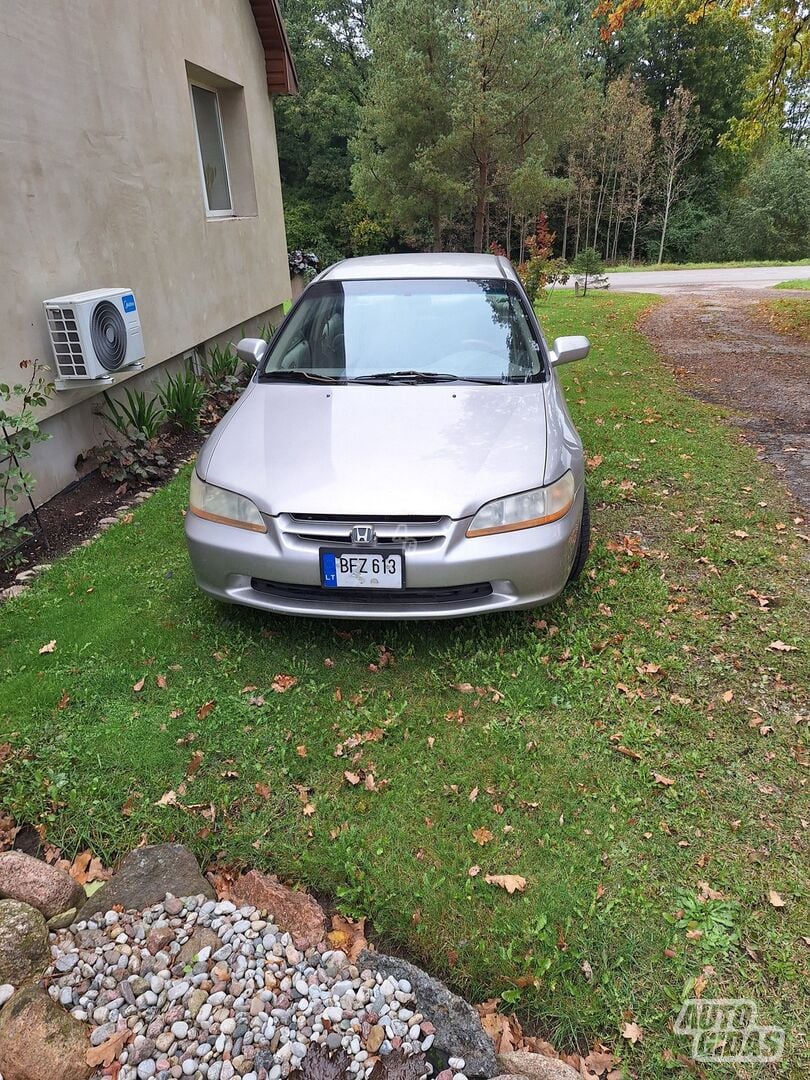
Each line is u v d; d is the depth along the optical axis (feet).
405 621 10.93
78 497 16.19
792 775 8.12
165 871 6.98
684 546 13.50
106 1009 5.78
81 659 10.30
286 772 8.23
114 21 17.92
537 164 59.06
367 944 6.40
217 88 26.76
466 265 14.57
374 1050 5.42
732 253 125.49
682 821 7.53
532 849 7.22
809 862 7.04
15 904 6.50
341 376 12.05
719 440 19.40
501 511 9.41
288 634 10.80
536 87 56.44
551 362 13.00
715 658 10.18
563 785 8.01
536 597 9.80
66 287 15.93
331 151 118.01
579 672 9.82
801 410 22.21
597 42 100.48
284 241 33.22
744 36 118.32
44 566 13.09
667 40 124.77
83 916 6.59
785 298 49.08
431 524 9.24
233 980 6.00
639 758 8.36
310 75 115.03
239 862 7.20
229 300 26.20
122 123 18.39
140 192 19.47
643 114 112.47
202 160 25.77
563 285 72.13
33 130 14.69
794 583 12.12
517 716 9.01
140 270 19.53
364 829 7.48
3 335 13.82
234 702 9.35
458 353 12.33
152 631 10.93
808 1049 5.54
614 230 135.95
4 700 9.41
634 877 6.89
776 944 6.27
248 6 27.32
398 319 13.00
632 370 28.43
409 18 59.41
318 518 9.40
